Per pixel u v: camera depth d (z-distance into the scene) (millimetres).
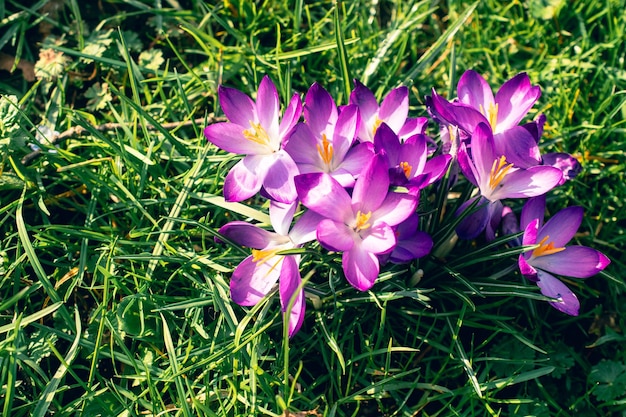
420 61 595
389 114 497
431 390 518
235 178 474
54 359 514
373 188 438
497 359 507
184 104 591
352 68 625
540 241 492
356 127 461
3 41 615
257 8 651
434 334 527
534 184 478
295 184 440
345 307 518
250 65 621
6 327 475
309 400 498
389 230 434
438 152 531
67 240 536
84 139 577
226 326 511
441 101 470
